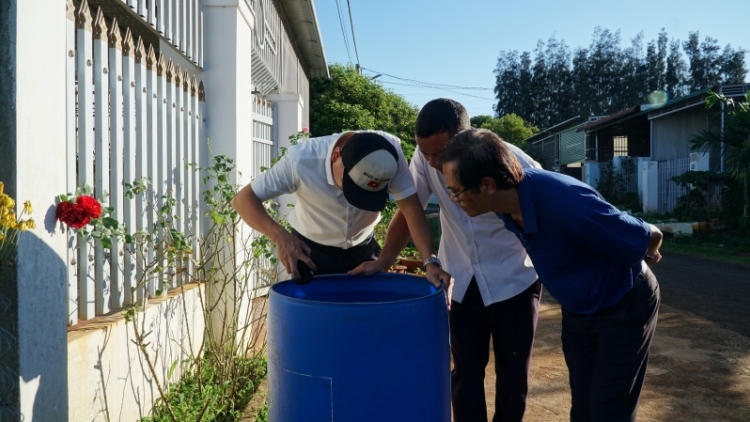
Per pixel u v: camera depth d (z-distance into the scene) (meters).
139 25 4.06
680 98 17.80
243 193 2.57
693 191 15.41
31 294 2.18
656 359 4.79
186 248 3.46
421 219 2.58
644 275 2.28
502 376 2.81
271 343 2.01
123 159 3.33
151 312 3.44
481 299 2.74
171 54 4.36
